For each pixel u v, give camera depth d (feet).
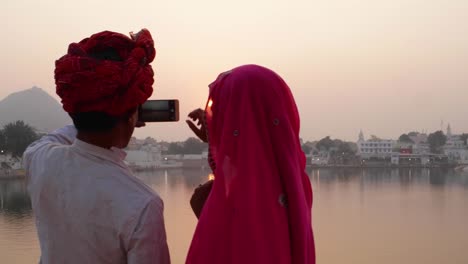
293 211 3.33
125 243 3.49
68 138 4.54
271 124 3.39
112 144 3.80
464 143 389.60
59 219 3.67
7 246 88.63
